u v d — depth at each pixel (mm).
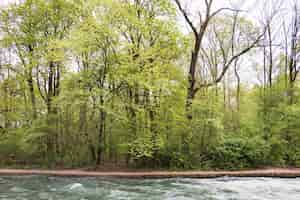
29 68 16984
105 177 12633
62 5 17094
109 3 13820
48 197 8859
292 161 16375
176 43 16141
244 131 18547
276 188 10305
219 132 15977
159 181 11867
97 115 15242
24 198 8727
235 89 28406
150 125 14961
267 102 19406
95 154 15719
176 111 15258
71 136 16109
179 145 15508
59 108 15641
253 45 19203
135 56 14898
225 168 14945
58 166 15273
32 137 15125
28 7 17047
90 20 13695
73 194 9281
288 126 17438
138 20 15039
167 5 16391
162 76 14922
